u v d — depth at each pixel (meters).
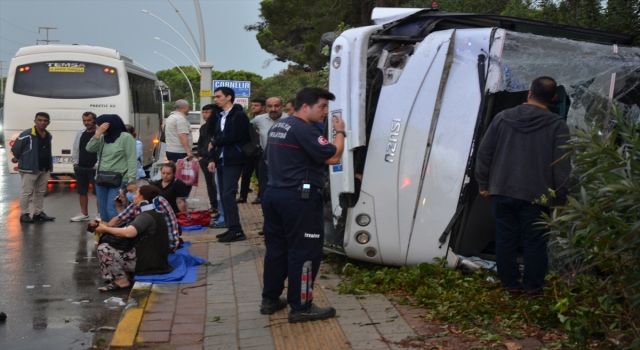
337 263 7.54
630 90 6.18
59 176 17.97
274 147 5.37
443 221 6.44
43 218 11.77
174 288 6.77
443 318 5.38
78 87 17.61
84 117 11.41
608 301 4.22
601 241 3.98
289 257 5.45
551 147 5.36
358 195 6.70
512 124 5.46
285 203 5.29
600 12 9.86
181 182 10.26
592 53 6.18
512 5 11.05
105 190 9.36
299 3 28.61
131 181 9.19
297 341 5.10
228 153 9.01
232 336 5.30
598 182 3.94
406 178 6.53
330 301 6.06
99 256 6.99
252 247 8.77
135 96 19.67
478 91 6.26
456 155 6.35
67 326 5.85
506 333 4.97
